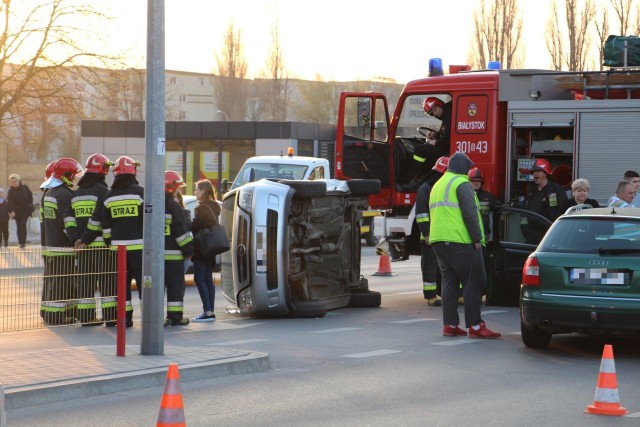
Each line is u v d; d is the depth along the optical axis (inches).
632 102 673.0
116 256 570.9
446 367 451.8
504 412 357.1
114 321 576.1
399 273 1015.6
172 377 278.7
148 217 443.5
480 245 544.7
